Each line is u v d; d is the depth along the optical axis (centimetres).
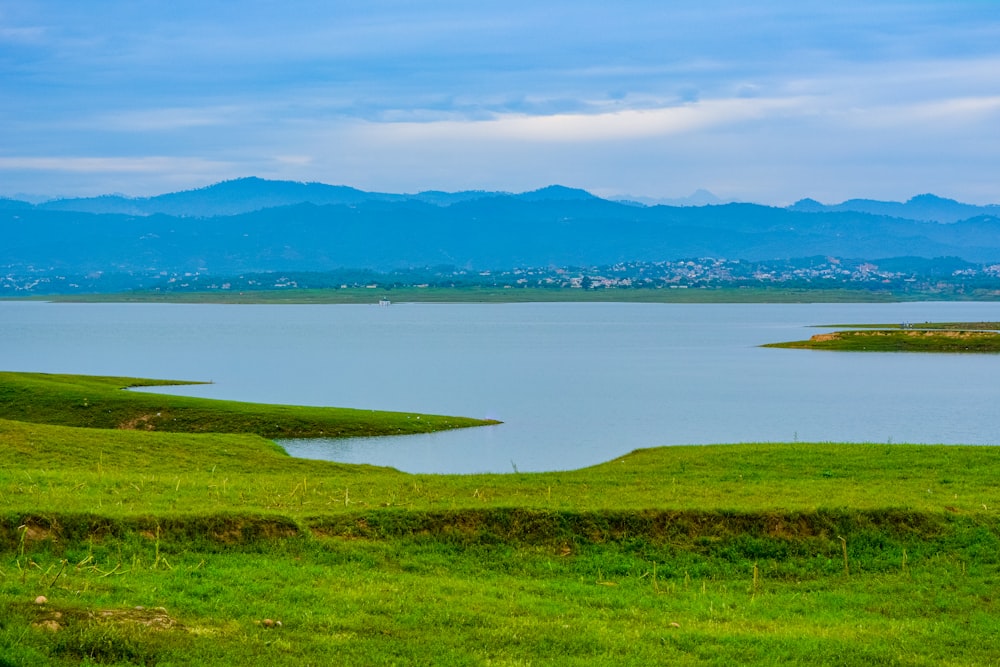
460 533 3095
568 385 12025
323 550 2905
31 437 5078
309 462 5422
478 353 17725
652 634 2356
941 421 8569
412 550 2988
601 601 2638
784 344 18750
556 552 3052
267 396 10619
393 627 2298
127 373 13588
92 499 3158
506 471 5928
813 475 4172
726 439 7481
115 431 5669
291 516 3062
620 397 10688
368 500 3441
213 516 2947
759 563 3017
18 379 8238
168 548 2780
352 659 2083
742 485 3862
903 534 3194
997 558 3038
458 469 6003
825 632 2439
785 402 10144
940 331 18300
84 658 1936
